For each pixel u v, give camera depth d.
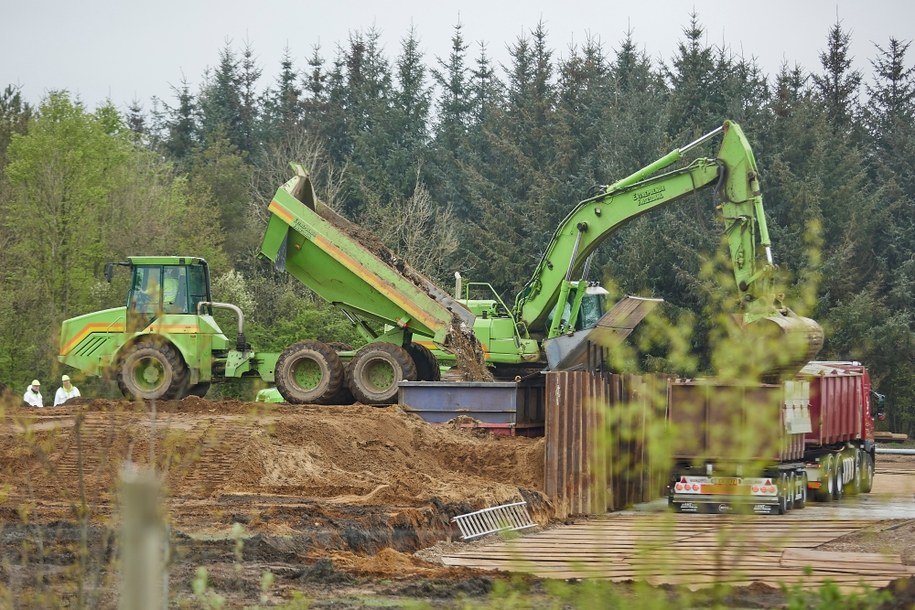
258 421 72.88
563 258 101.69
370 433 77.81
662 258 187.88
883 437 120.62
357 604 39.12
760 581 45.03
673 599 38.47
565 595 29.88
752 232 93.88
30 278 148.50
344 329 164.00
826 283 181.38
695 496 69.44
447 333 94.50
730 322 30.19
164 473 29.50
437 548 56.25
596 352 93.06
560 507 70.25
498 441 83.06
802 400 76.56
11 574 31.70
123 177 172.25
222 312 169.62
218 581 41.72
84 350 96.12
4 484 61.66
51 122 157.00
